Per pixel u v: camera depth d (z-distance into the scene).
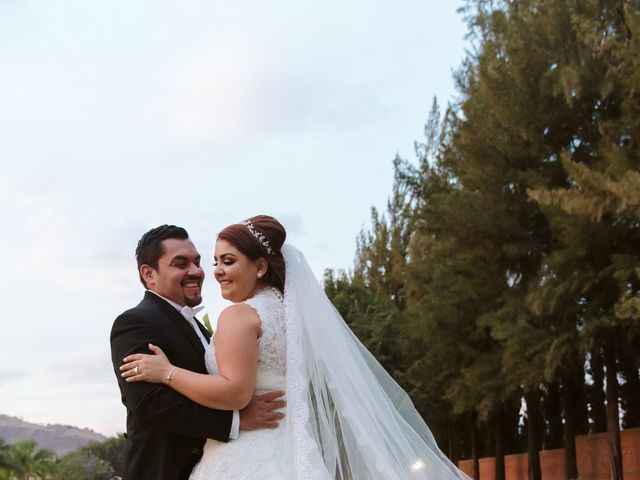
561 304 16.25
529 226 19.16
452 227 19.39
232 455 3.21
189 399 3.27
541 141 18.20
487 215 18.56
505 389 19.23
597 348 16.59
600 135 17.27
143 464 3.45
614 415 17.16
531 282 17.11
